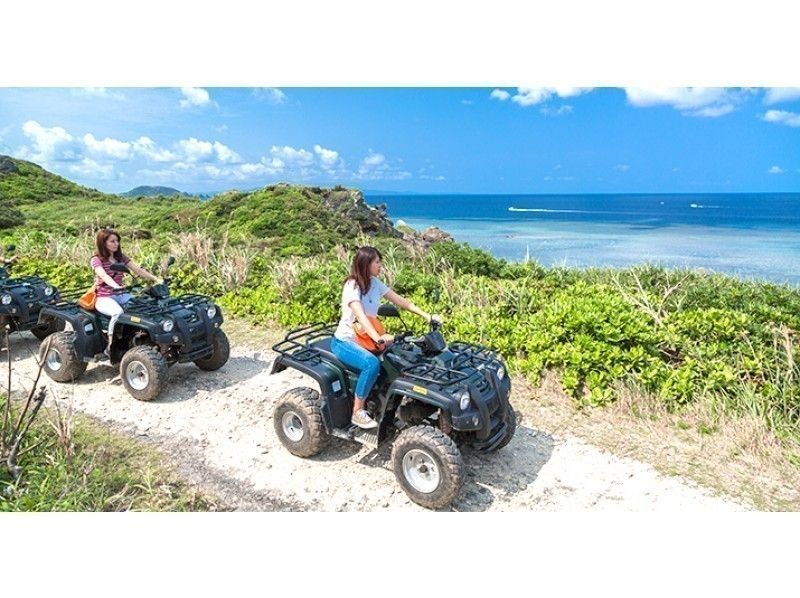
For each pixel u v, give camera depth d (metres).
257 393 6.97
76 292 9.38
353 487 5.04
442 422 4.88
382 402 5.16
